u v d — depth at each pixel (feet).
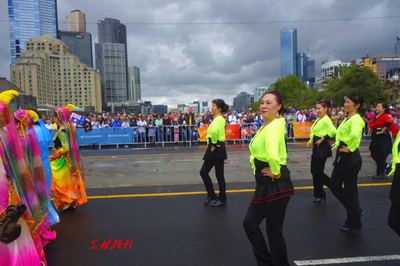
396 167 9.52
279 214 8.63
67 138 15.84
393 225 9.62
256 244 8.97
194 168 27.99
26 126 10.79
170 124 52.60
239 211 15.71
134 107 448.65
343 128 12.76
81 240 12.50
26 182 8.53
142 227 13.80
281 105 8.88
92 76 493.36
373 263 10.19
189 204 17.08
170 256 10.95
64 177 15.85
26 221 8.12
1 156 7.53
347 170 12.59
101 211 16.15
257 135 9.04
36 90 412.98
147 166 29.58
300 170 26.11
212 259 10.68
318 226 13.57
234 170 26.50
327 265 10.11
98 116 55.72
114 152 42.39
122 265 10.34
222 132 16.31
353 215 12.53
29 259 7.92
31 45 471.62
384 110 21.72
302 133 53.42
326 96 152.05
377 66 491.31
